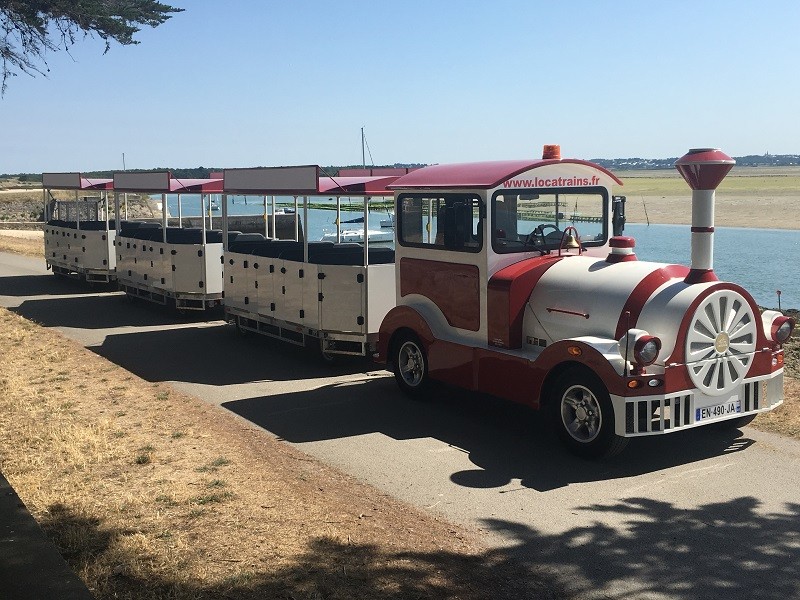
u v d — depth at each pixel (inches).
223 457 258.1
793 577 182.1
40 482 232.7
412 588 171.0
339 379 388.2
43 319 574.9
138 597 163.6
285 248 464.1
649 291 263.0
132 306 637.9
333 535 196.7
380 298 396.8
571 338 267.6
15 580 146.6
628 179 7263.8
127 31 483.8
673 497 232.1
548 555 193.8
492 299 300.0
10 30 462.0
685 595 173.9
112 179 713.6
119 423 297.6
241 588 168.1
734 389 266.4
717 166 251.1
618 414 248.7
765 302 872.3
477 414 324.2
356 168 505.7
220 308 618.8
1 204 3304.6
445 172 334.0
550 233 316.2
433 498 233.0
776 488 237.6
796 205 2743.6
